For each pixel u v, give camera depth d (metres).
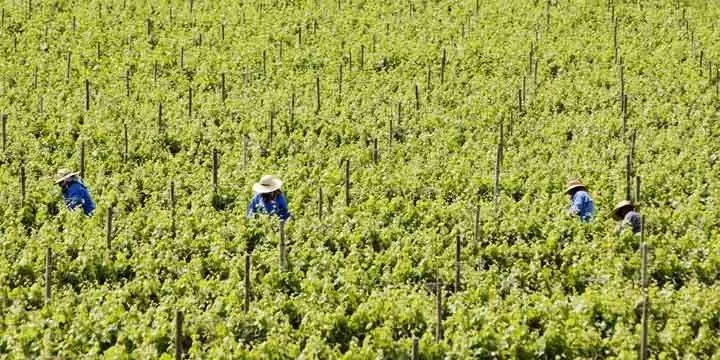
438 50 85.38
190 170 57.59
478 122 66.75
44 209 49.00
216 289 39.97
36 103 69.62
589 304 38.34
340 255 43.53
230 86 76.50
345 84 75.88
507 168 57.91
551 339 35.59
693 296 39.59
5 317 37.09
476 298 39.81
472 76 79.81
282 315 37.41
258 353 34.19
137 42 87.38
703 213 49.53
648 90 73.94
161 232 46.47
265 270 43.34
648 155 59.59
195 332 36.28
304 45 87.38
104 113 67.25
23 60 81.88
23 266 41.59
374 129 64.69
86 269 42.22
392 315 37.31
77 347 35.03
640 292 39.59
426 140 62.94
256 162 57.62
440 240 46.22
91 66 81.19
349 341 37.00
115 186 53.81
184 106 70.31
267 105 69.38
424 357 35.00
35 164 57.06
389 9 98.81
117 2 99.31
